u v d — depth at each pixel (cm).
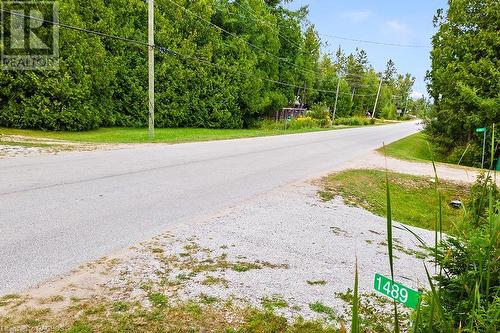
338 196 776
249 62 2866
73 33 1670
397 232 592
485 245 169
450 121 1639
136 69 2147
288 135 2347
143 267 358
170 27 2314
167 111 2333
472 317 152
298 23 3919
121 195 615
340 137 2525
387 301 335
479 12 1600
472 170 1372
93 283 320
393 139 2684
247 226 512
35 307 277
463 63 1597
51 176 708
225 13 2934
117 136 1614
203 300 306
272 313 296
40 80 1593
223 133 2180
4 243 392
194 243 432
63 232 434
